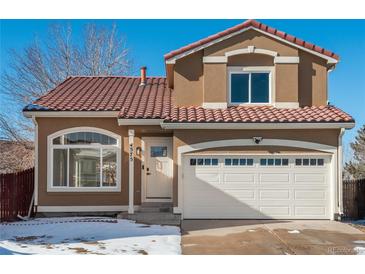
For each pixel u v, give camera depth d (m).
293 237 12.01
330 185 15.12
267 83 16.39
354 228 13.45
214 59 16.12
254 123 14.68
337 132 15.06
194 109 15.96
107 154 16.44
